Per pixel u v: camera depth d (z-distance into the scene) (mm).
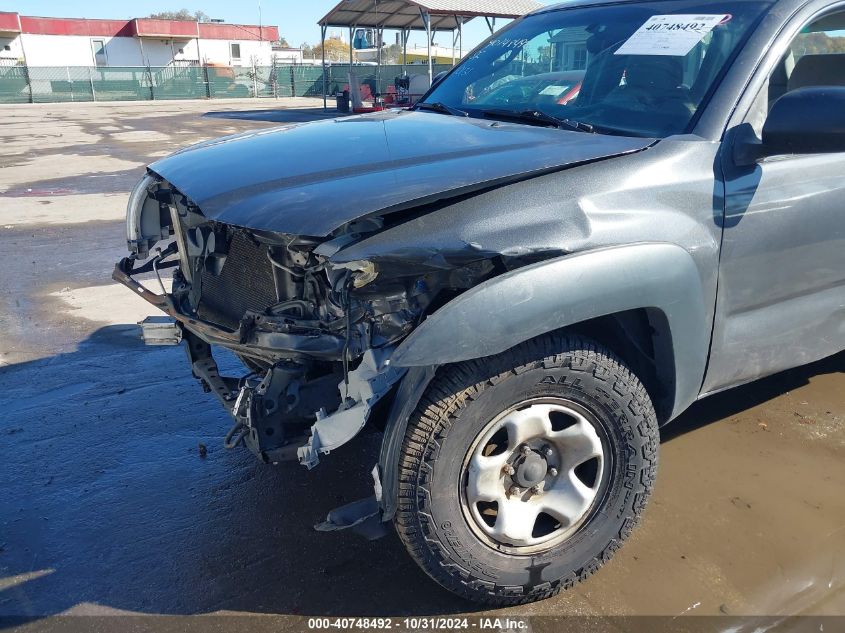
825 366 4082
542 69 3365
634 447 2340
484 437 2152
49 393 4008
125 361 4445
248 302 2406
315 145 2736
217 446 3457
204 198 2385
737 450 3270
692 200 2365
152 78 38938
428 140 2646
